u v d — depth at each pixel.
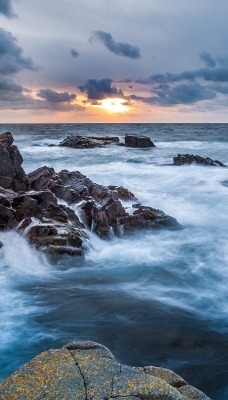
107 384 3.39
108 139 56.78
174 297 8.44
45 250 9.98
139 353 6.33
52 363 3.70
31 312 7.63
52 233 10.60
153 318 7.47
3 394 3.26
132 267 10.15
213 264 10.38
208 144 58.12
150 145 52.00
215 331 6.98
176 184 21.94
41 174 15.57
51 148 48.66
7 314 7.52
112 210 12.82
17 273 9.44
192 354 6.30
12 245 10.34
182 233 13.05
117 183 22.58
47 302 8.10
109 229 12.33
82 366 3.66
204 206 16.94
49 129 128.25
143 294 8.57
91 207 12.68
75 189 14.93
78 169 28.66
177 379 3.86
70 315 7.55
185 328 7.09
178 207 16.77
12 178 14.29
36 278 9.27
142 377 3.50
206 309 7.88
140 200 17.62
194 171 26.86
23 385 3.37
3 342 6.54
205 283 9.20
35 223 11.17
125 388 3.34
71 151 44.66
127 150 46.91
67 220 11.69
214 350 6.42
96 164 32.28
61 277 9.38
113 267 10.14
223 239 12.45
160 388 3.34
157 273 9.80
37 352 6.27
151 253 11.20
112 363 3.73
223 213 15.77
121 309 7.84
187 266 10.25
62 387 3.35
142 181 23.22
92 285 9.02
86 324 7.21
